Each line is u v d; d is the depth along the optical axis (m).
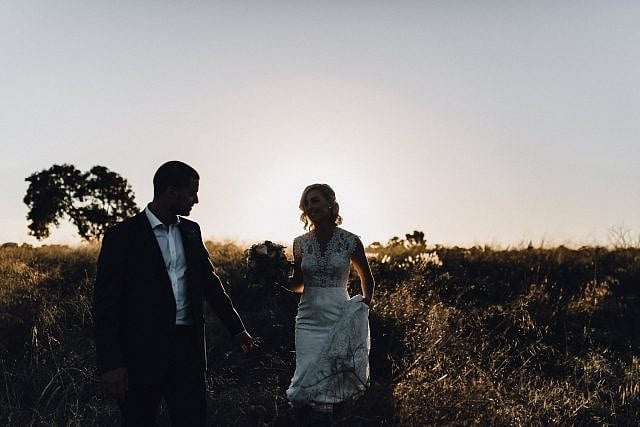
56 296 8.13
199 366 3.91
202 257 4.09
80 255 11.04
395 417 5.23
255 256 5.56
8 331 6.91
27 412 5.32
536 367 6.88
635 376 6.32
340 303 5.51
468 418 5.20
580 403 5.58
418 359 6.06
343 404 5.40
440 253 11.48
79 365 6.21
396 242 14.34
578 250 11.78
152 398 3.80
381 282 9.16
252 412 5.47
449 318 7.82
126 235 3.81
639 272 10.20
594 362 6.66
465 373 5.92
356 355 5.43
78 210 52.94
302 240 5.60
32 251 11.62
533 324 7.72
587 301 8.83
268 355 6.80
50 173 52.47
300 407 5.43
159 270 3.80
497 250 12.21
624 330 8.13
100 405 5.54
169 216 3.96
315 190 5.49
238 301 8.45
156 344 3.74
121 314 3.78
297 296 8.47
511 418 5.21
